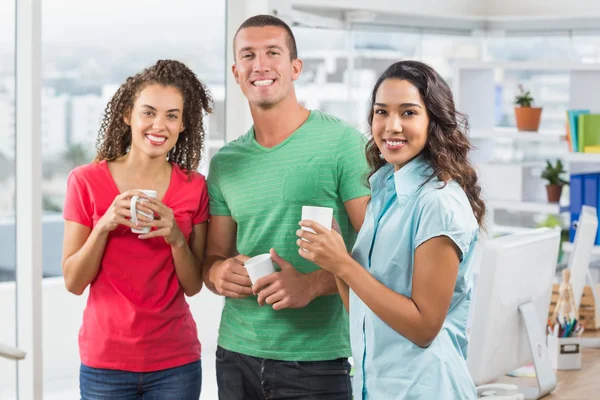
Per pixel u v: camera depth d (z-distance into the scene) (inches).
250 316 92.7
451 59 242.4
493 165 212.7
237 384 94.7
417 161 74.7
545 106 240.8
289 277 87.2
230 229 97.7
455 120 73.7
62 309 176.9
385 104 73.1
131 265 90.3
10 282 153.9
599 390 106.2
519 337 103.3
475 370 96.8
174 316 92.4
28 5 109.4
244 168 93.6
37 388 114.3
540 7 239.5
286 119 92.4
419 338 71.7
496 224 232.4
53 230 172.6
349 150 90.6
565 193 209.9
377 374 75.9
